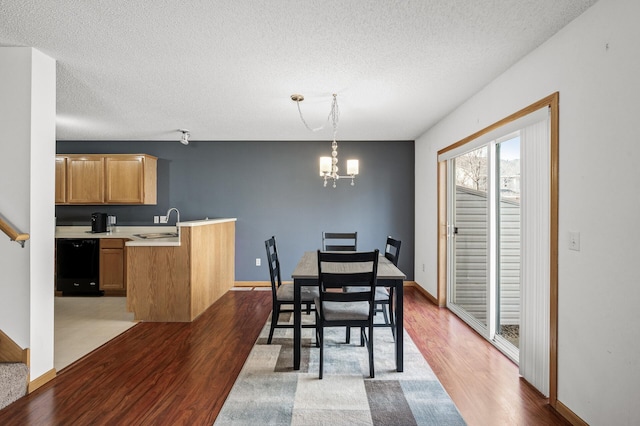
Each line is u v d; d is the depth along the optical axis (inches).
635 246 61.7
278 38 87.3
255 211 213.3
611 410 66.4
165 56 97.3
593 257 71.1
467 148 134.1
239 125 175.5
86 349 115.9
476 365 103.8
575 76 76.7
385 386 91.3
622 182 64.4
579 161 75.2
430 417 77.8
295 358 100.9
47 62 96.3
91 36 86.0
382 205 211.9
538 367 89.2
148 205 212.2
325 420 76.5
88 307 168.4
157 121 167.9
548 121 86.7
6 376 82.6
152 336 128.0
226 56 97.3
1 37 86.1
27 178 90.6
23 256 90.5
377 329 135.4
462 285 152.5
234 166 212.8
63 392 88.4
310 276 99.4
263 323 142.9
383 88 121.6
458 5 73.2
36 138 92.7
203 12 75.7
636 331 61.6
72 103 139.6
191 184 213.3
